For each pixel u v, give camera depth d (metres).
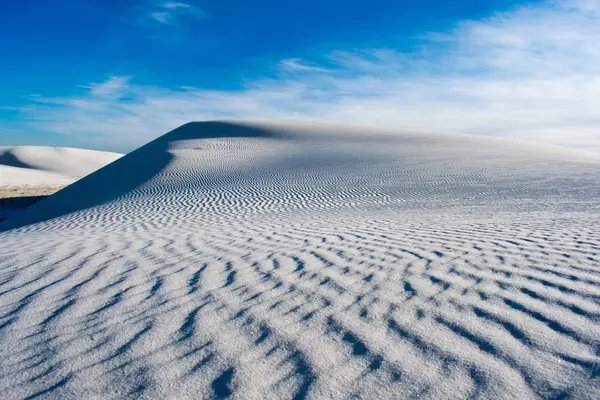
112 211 13.66
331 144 30.39
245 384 1.90
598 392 1.65
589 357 1.90
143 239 6.25
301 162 23.30
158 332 2.52
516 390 1.72
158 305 3.01
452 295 2.87
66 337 2.51
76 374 2.06
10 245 6.41
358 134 35.62
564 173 14.33
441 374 1.88
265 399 1.78
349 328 2.43
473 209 8.57
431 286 3.11
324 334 2.37
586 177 13.06
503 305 2.61
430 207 9.43
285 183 17.34
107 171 27.09
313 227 6.88
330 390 1.81
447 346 2.12
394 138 32.94
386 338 2.27
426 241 4.95
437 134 35.91
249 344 2.30
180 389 1.88
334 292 3.12
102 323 2.71
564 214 6.88
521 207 8.36
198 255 4.75
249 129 39.72
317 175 18.77
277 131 37.81
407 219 7.39
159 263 4.37
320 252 4.62
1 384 2.01
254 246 5.24
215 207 12.69
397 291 3.04
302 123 44.34
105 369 2.10
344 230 6.28
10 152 80.12
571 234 4.85
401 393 1.76
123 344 2.38
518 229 5.47
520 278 3.15
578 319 2.31
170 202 14.88
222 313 2.79
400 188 13.81
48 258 4.87
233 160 26.03
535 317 2.38
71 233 7.93
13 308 3.09
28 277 3.98
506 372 1.85
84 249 5.41
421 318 2.51
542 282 3.02
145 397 1.83
